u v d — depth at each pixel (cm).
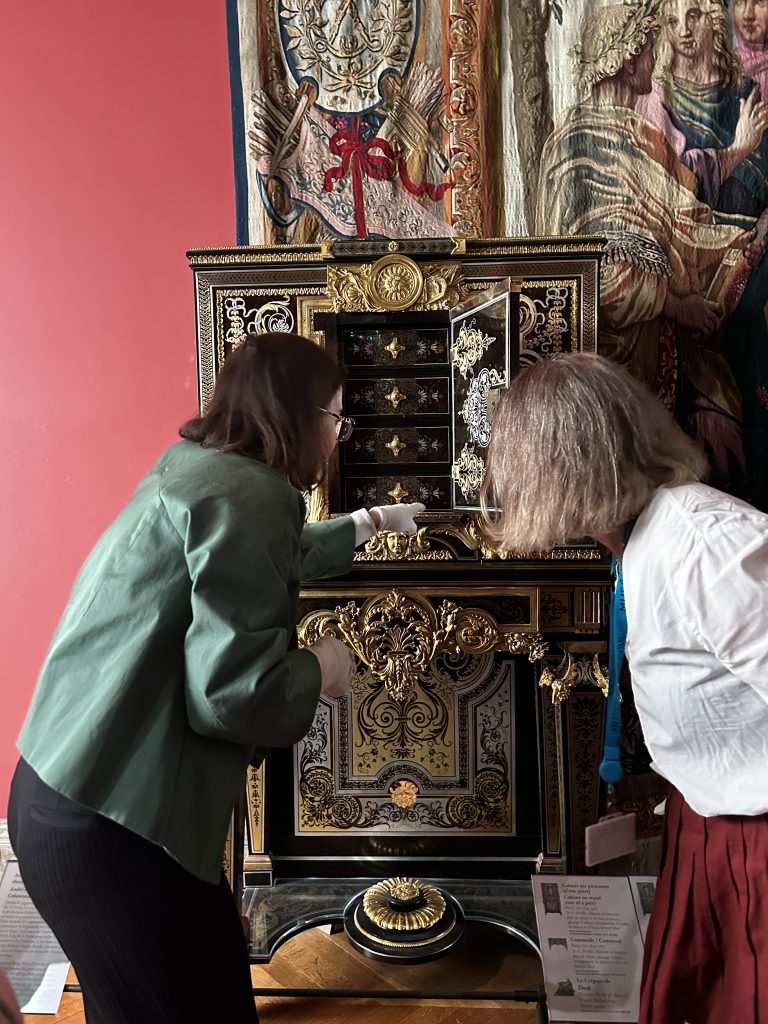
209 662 93
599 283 168
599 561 171
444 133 196
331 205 199
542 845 207
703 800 98
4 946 164
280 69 195
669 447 100
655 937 113
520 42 192
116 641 100
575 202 196
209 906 103
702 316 198
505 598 176
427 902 186
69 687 101
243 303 174
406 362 182
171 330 208
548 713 199
